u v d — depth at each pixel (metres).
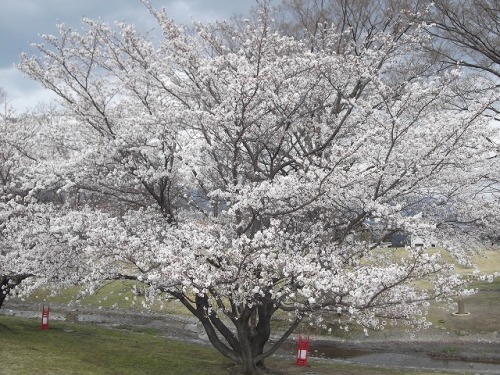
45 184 10.93
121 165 11.16
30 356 11.24
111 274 10.24
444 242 10.58
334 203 10.51
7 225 11.19
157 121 10.16
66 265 11.05
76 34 10.77
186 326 19.11
